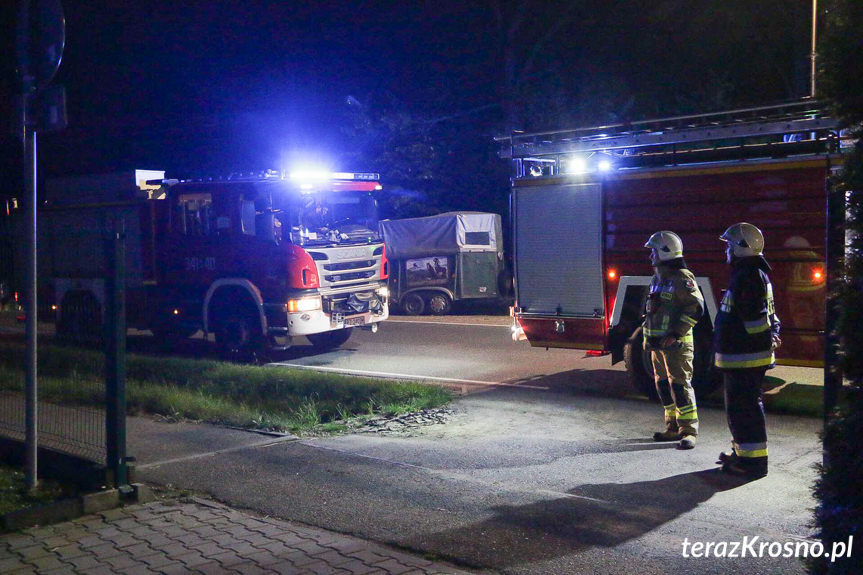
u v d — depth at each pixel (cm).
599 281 999
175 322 1433
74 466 617
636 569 467
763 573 461
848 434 339
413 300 2020
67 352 773
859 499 336
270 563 475
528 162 1091
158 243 1431
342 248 1340
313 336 1478
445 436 782
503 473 654
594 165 1073
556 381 1081
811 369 1114
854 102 350
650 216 953
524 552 491
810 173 848
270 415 870
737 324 634
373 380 1032
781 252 870
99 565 474
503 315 1973
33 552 495
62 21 597
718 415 868
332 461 693
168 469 674
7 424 750
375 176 1400
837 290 356
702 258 916
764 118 877
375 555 488
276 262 1295
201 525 542
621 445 742
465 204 2538
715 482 626
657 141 952
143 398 938
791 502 578
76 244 1466
